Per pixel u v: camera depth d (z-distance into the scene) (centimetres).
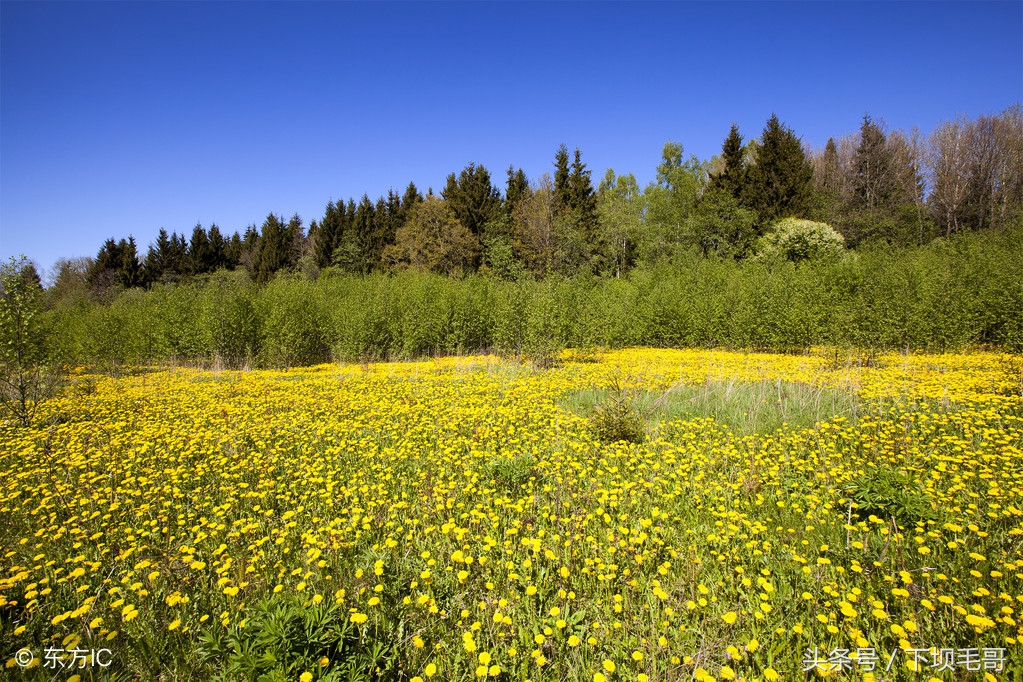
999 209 3228
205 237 5091
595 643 271
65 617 291
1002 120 3478
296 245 5366
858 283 1748
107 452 665
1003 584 305
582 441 643
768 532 390
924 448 565
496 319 1791
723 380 1041
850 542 354
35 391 946
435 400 940
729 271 2311
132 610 293
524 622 297
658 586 306
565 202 4084
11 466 629
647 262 3300
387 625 290
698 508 438
